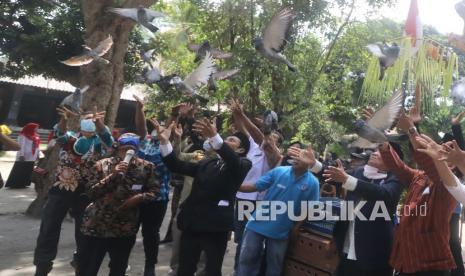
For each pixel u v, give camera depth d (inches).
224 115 378.3
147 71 193.3
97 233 177.6
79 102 212.1
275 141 233.9
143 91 627.2
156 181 185.5
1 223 341.7
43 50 549.3
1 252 267.1
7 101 1048.2
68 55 556.4
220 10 436.8
